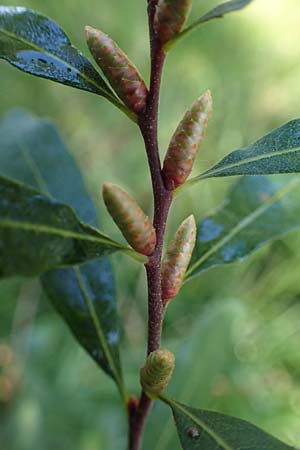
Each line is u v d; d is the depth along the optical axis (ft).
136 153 1.00
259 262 0.98
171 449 0.46
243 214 0.38
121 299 0.90
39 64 0.30
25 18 0.30
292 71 1.06
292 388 0.89
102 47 0.29
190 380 0.50
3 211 0.26
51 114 1.02
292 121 0.30
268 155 0.30
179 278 0.31
